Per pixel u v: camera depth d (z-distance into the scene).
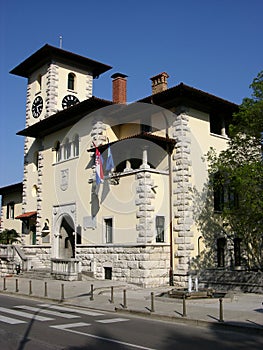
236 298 19.44
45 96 38.47
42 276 29.92
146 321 14.63
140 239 25.67
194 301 18.14
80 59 39.41
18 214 43.62
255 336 12.07
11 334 11.84
